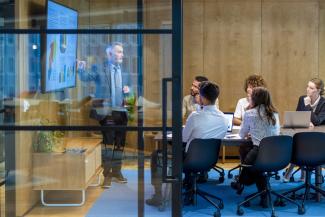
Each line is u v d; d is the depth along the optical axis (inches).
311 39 326.3
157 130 169.6
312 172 250.8
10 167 178.4
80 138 175.6
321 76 327.0
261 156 201.2
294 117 240.1
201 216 202.5
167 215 170.7
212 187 254.5
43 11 173.3
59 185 178.7
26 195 179.6
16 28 173.9
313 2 325.1
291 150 208.8
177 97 167.3
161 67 168.1
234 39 326.3
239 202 223.6
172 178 168.6
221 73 327.3
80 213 179.3
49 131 175.9
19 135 176.7
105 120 173.8
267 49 327.0
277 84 328.2
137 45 169.6
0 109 175.9
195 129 205.5
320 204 221.0
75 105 174.4
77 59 173.0
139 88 170.2
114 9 170.2
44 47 174.4
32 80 175.6
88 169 177.9
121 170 175.5
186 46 327.3
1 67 175.0
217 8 325.4
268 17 325.7
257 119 206.8
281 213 207.3
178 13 166.2
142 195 174.2
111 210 176.7
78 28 172.2
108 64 171.9
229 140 213.0
